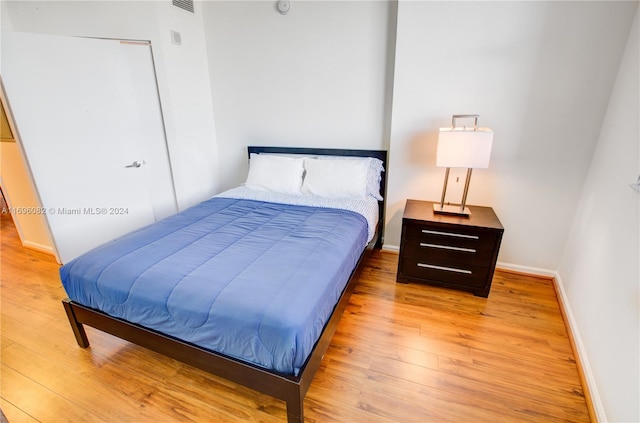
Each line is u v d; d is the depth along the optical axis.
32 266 2.74
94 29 2.79
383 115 2.79
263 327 1.21
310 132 3.10
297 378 1.23
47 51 2.29
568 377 1.62
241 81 3.17
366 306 2.19
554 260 2.47
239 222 2.21
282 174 2.88
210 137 3.43
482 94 2.30
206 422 1.40
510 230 2.53
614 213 1.65
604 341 1.47
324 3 2.66
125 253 1.71
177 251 1.75
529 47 2.11
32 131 2.29
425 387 1.56
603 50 1.96
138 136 2.96
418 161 2.62
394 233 2.92
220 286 1.40
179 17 2.82
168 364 1.72
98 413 1.44
